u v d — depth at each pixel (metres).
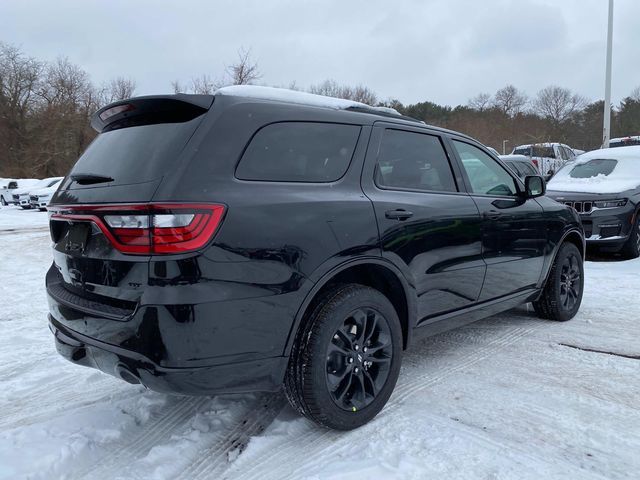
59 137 49.12
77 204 2.66
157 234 2.27
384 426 2.92
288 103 2.93
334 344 2.77
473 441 2.74
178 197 2.30
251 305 2.41
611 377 3.57
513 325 4.83
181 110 2.67
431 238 3.28
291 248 2.54
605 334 4.51
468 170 3.88
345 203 2.84
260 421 3.02
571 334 4.52
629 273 7.01
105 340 2.44
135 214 2.32
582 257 5.20
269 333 2.48
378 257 2.92
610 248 7.97
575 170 9.48
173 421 3.05
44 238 12.58
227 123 2.58
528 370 3.72
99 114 3.07
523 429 2.87
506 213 4.02
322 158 2.92
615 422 2.95
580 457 2.60
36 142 50.31
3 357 4.19
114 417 3.09
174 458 2.63
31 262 9.09
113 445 2.81
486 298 3.89
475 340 4.41
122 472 2.55
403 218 3.10
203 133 2.51
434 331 3.47
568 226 4.84
